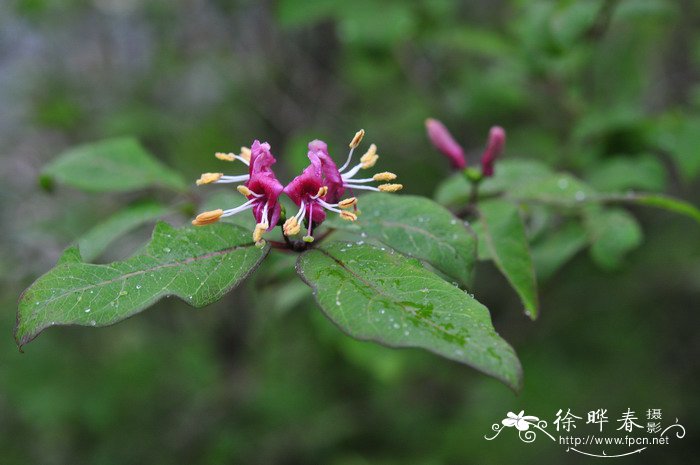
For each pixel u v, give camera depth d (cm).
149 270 22
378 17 36
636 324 48
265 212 23
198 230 23
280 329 45
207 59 48
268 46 46
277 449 44
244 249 23
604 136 33
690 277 43
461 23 43
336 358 45
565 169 34
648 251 44
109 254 38
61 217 37
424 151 41
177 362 49
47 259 41
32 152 49
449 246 24
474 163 38
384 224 24
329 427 44
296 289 30
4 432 46
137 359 48
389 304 22
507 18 44
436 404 46
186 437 45
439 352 21
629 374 45
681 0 42
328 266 23
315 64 45
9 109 51
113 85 50
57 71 51
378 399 46
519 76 37
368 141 42
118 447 45
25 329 22
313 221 23
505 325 44
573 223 30
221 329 46
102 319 22
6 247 42
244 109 46
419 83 42
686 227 45
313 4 36
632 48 35
